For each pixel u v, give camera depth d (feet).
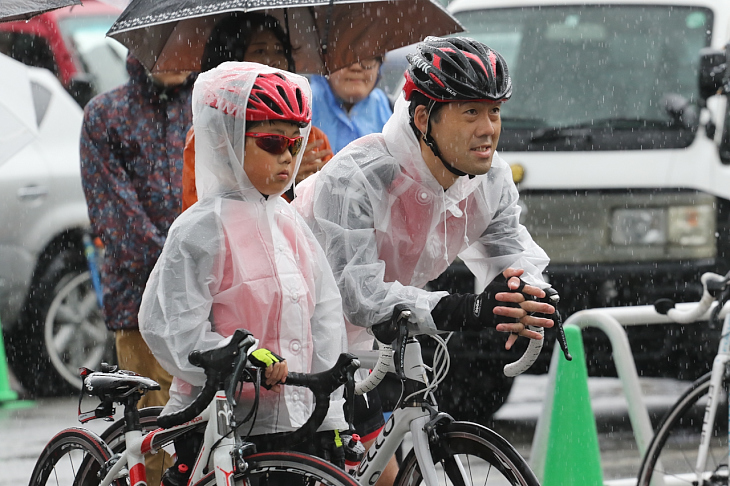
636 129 69.97
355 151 36.60
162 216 48.47
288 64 46.19
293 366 32.99
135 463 33.55
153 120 48.98
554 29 74.79
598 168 68.39
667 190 68.33
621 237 68.13
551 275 67.36
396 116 36.24
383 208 36.40
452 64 33.73
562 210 68.33
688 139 69.26
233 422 29.94
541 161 68.59
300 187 38.60
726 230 68.03
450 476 34.58
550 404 51.90
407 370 34.68
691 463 57.98
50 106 78.74
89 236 76.38
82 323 77.77
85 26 89.20
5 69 64.64
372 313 34.47
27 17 48.21
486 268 39.88
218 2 43.55
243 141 32.32
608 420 69.51
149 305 31.94
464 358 63.41
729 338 46.83
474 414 65.62
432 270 38.75
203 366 29.66
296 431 31.32
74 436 39.09
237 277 32.48
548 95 71.92
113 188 48.29
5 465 60.03
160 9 44.39
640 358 66.39
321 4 44.11
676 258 68.08
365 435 40.06
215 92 32.42
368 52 49.83
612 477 57.98
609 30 74.43
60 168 77.15
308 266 34.19
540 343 34.09
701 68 67.92
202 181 33.68
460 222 38.24
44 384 77.36
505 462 32.96
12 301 76.13
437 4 48.62
